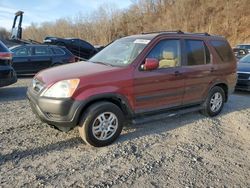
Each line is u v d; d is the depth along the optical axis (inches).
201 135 209.8
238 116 259.1
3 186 136.9
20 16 744.3
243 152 183.5
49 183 140.9
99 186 140.1
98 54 228.5
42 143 185.5
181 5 1846.7
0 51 303.6
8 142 184.9
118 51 214.5
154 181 146.4
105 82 179.5
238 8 1547.7
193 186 143.3
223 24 1553.9
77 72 182.1
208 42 244.7
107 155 171.9
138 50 202.1
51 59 509.0
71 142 188.2
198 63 233.6
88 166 158.6
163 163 165.3
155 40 205.9
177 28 1792.6
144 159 169.2
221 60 253.3
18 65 479.8
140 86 193.9
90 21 2255.2
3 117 236.7
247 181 149.5
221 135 211.5
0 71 303.6
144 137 201.5
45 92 173.8
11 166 155.3
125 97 188.1
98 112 177.0
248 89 362.9
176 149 184.4
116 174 151.5
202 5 1754.4
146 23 2059.5
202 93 239.1
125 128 216.1
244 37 1423.5
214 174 155.2
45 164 159.2
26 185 138.5
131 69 190.9
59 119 172.2
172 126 226.1
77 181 143.6
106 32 2148.1
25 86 395.5
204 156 176.1
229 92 267.4
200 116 253.6
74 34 2267.5
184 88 222.1
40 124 219.8
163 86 207.2
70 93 169.8
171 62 214.2
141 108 198.7
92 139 178.1
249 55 426.3
